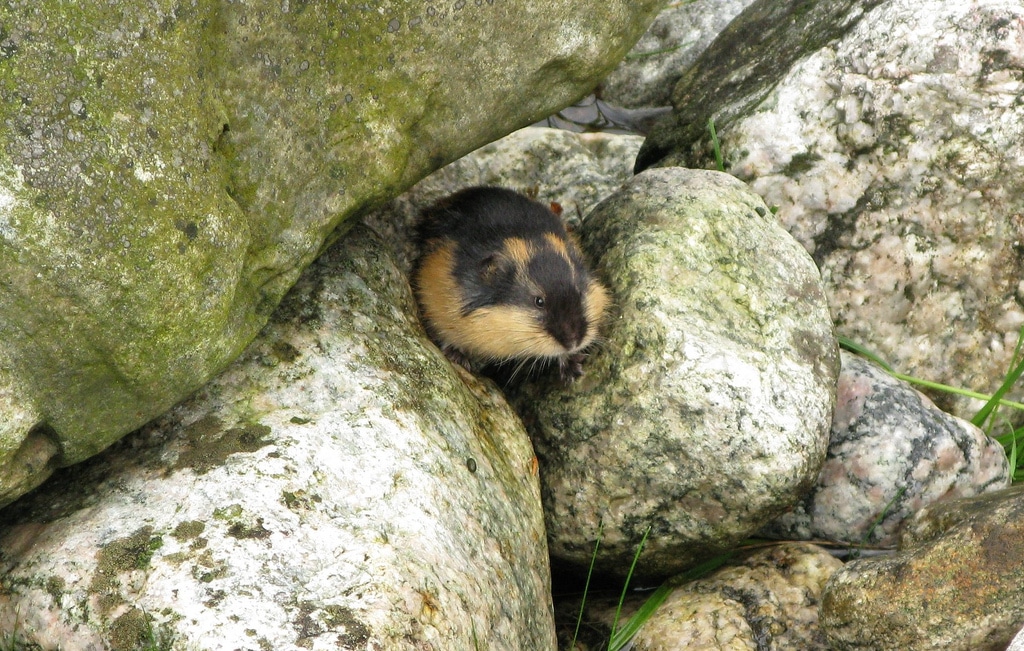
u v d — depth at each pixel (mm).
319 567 7578
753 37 15062
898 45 12727
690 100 15148
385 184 9031
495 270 11820
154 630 7027
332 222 8797
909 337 13016
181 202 7055
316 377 9242
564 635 11305
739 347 10914
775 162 13211
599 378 11141
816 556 11398
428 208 13359
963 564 9266
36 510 8078
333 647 6992
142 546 7551
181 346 7449
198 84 7188
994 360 13039
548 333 11125
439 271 12312
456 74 8977
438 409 9781
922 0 12742
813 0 14508
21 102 6273
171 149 6965
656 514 10914
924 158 12672
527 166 15133
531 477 10719
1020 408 12398
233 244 7574
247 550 7543
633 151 15727
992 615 9031
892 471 11625
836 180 13000
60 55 6379
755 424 10500
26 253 6422
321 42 8031
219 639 6930
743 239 11820
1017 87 12359
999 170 12477
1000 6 12344
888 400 12000
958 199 12648
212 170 7387
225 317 7746
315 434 8656
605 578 11930
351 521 8062
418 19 8414
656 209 12055
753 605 10906
